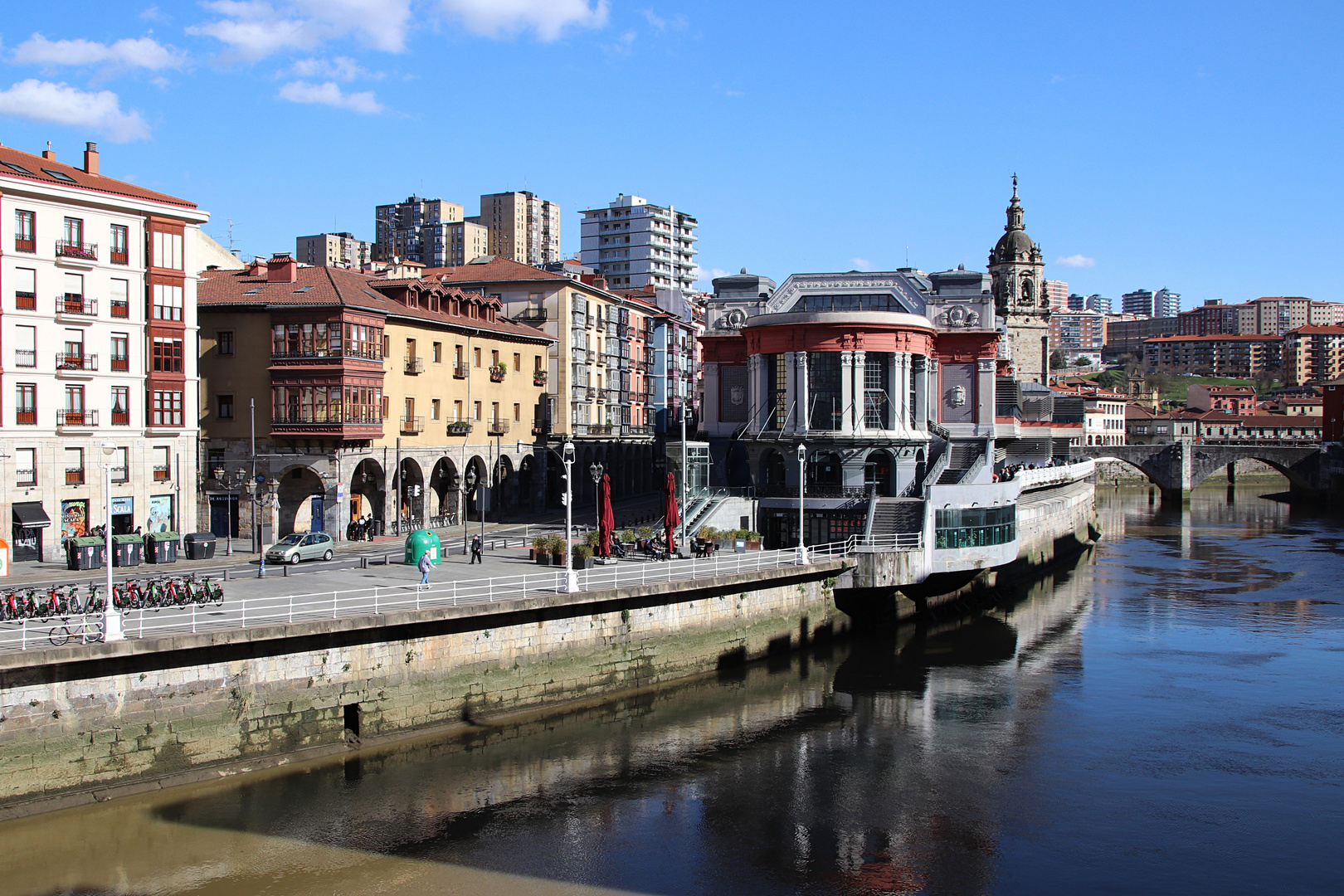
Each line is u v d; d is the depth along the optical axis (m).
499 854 28.88
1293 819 32.16
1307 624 59.78
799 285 69.06
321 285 63.47
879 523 58.69
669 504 52.03
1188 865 29.14
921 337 65.88
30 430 49.06
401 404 66.56
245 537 62.19
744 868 28.53
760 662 48.25
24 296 49.16
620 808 32.06
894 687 45.28
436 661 36.97
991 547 57.88
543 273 87.44
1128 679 47.28
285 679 33.47
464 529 57.81
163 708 31.06
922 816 32.00
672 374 116.75
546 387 85.44
